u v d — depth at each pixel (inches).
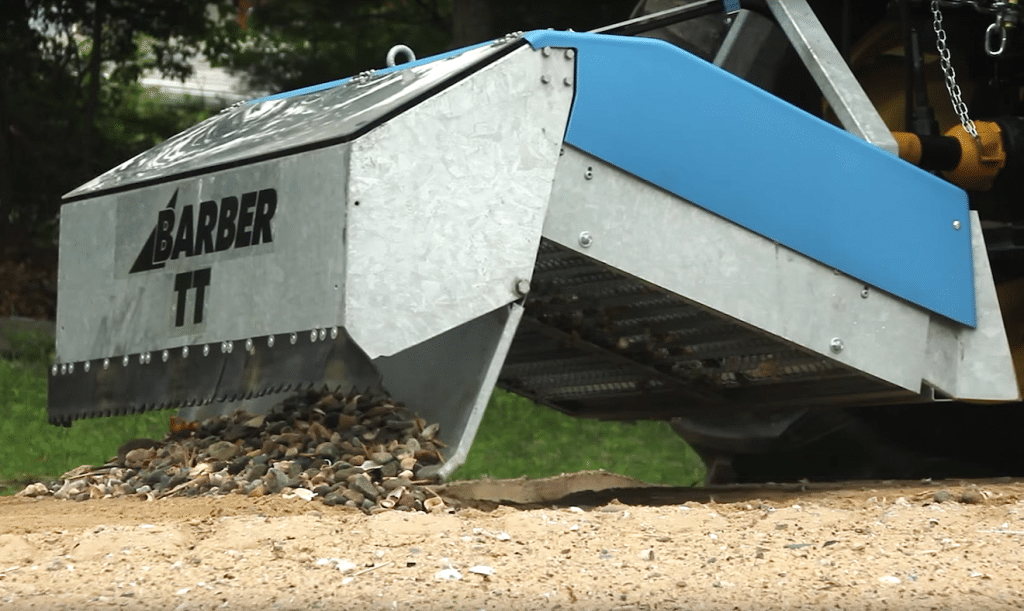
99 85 2699.3
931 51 933.2
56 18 2544.3
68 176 2581.2
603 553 503.8
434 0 2493.8
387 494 610.2
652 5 999.6
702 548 517.0
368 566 478.6
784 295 729.6
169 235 674.8
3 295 2159.2
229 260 641.0
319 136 617.0
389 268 600.4
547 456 1412.4
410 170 609.9
